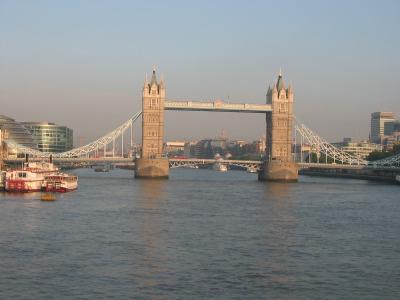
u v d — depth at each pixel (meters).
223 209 125.12
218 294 58.47
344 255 75.94
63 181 162.50
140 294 58.00
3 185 158.62
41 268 66.38
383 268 69.31
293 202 145.50
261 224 101.69
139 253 74.75
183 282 62.19
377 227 100.69
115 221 101.62
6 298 56.22
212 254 75.06
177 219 106.19
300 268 68.75
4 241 80.19
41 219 101.50
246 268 68.19
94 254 73.56
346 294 59.38
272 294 58.88
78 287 59.84
